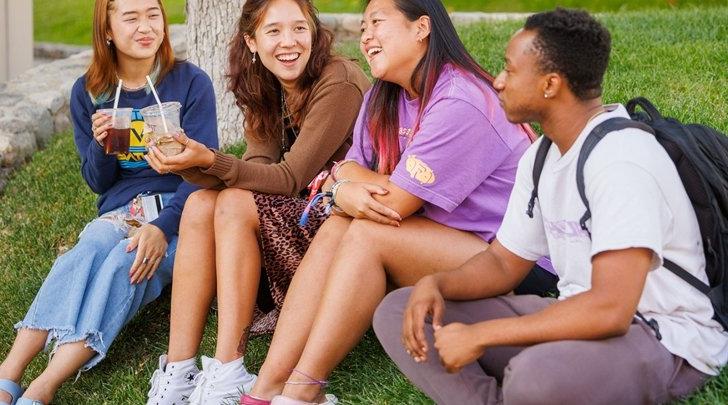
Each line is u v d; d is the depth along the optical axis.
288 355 3.34
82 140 4.51
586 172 2.62
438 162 3.31
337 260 3.26
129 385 4.16
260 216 3.68
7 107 7.34
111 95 4.41
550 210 2.79
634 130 2.61
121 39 4.26
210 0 6.25
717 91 5.41
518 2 11.27
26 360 4.05
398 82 3.51
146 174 4.43
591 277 2.57
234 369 3.56
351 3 11.34
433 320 2.78
